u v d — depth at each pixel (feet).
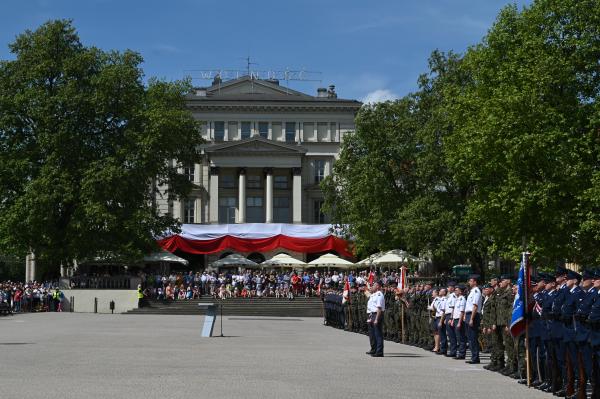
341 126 348.38
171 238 278.67
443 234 199.52
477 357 88.53
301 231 289.12
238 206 337.93
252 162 331.77
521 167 148.56
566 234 146.61
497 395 61.36
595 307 59.26
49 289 236.02
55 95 224.33
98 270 273.33
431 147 200.44
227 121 346.95
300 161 334.03
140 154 226.99
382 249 228.43
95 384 63.41
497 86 163.53
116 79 226.38
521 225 150.71
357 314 146.72
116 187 219.41
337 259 251.39
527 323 71.10
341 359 88.99
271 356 91.45
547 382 66.74
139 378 67.92
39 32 232.12
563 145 143.95
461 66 179.63
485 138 151.53
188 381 65.98
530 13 156.87
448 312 96.27
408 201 217.36
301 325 173.27
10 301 222.48
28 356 88.94
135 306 229.25
